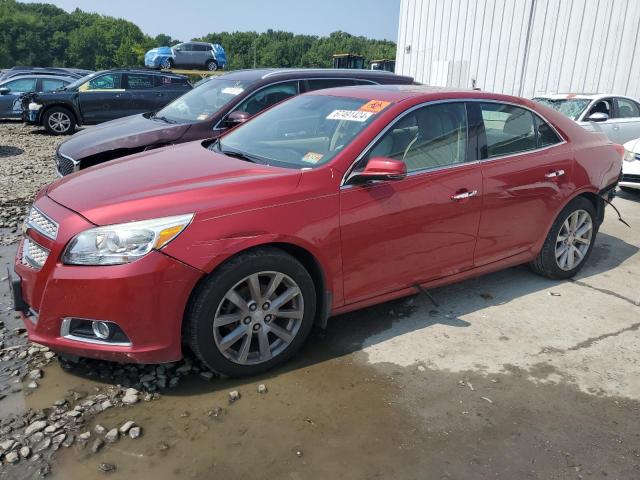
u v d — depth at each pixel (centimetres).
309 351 347
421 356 346
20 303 298
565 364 342
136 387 302
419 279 372
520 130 422
